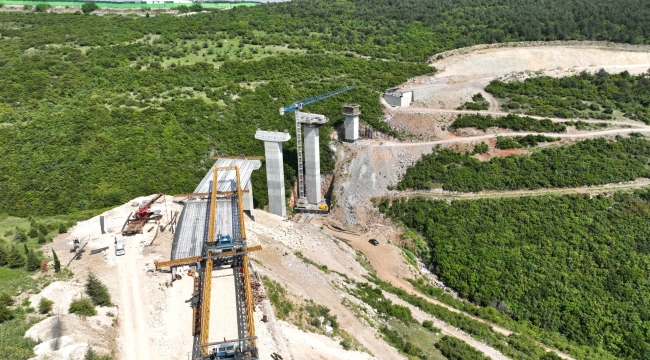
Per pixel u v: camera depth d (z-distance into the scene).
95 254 64.69
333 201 114.69
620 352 73.94
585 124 117.56
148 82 132.62
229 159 101.19
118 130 111.75
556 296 81.56
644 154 106.94
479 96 132.88
